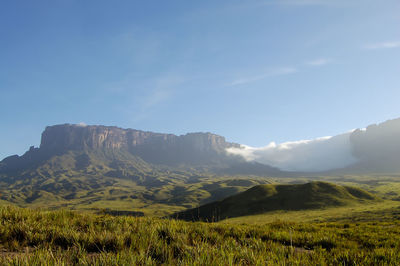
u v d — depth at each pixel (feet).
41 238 17.02
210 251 13.56
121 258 12.06
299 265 13.25
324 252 17.95
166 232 19.93
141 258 12.30
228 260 11.99
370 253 17.46
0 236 17.57
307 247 22.38
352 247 22.09
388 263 15.20
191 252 13.76
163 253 13.56
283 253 15.31
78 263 11.88
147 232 19.43
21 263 11.28
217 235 20.75
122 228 22.17
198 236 19.88
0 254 14.24
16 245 15.81
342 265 15.06
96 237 16.87
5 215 22.85
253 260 12.88
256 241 18.44
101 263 11.67
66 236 17.35
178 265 12.05
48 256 11.84
